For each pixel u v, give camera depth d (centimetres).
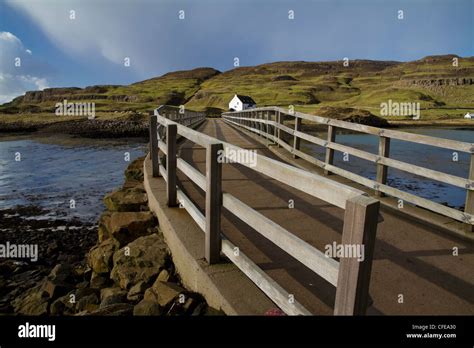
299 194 560
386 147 500
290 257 332
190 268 332
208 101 12500
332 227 414
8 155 2819
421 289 282
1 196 1431
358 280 164
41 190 1545
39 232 973
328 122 648
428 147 2408
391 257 340
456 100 11494
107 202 641
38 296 469
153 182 616
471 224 381
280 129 959
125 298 371
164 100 13125
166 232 435
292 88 14525
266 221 244
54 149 3284
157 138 655
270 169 237
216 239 313
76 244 864
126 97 13738
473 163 374
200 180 346
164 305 301
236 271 302
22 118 7181
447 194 1134
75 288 481
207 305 294
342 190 174
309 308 250
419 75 14662
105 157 2703
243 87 15200
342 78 17762
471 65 16550
